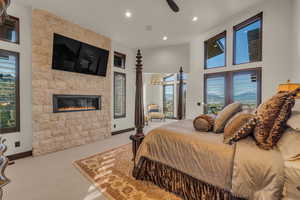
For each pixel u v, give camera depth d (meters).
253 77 3.13
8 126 2.69
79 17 3.15
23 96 2.80
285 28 2.58
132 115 5.30
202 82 4.29
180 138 1.70
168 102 8.41
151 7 2.82
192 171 1.54
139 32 3.94
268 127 1.31
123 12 2.98
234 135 1.44
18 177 2.12
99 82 4.05
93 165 2.48
